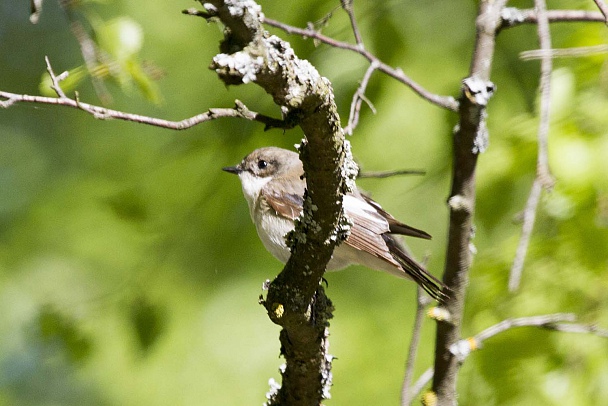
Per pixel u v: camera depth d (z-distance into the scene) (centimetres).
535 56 659
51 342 1062
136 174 1313
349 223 579
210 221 1155
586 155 884
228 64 433
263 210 939
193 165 1177
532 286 964
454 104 732
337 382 1397
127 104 1453
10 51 1653
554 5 1167
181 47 1395
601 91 925
